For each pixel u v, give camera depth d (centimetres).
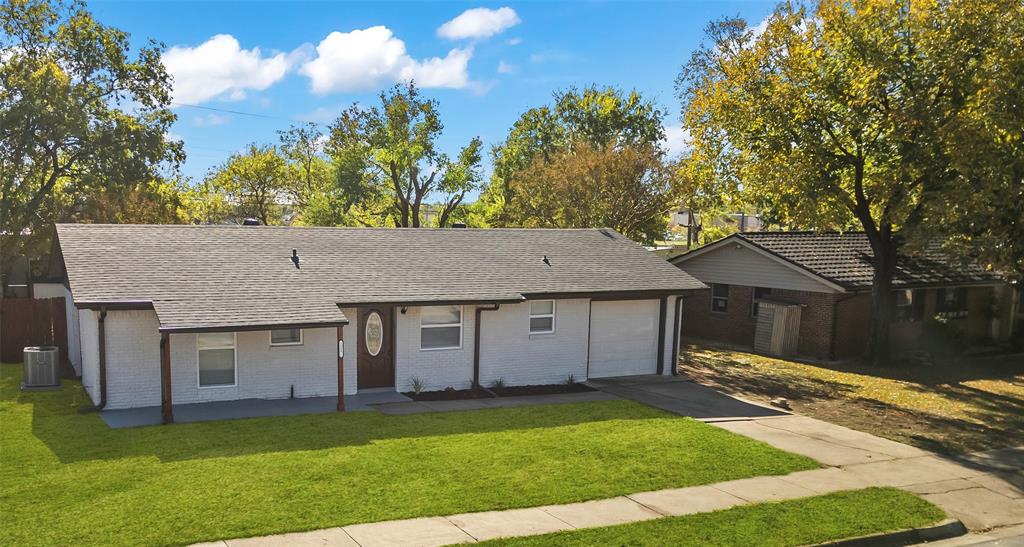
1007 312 2989
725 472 1159
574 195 3369
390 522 893
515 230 2272
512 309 1853
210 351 1526
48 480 1003
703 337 2930
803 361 2422
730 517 959
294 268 1683
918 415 1678
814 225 2252
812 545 886
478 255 1997
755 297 2711
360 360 1717
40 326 2045
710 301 2903
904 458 1308
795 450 1317
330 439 1257
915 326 2605
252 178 5141
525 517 932
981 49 1944
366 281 1689
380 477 1059
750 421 1538
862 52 2066
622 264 2141
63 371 1862
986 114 1878
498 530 883
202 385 1524
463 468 1120
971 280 2725
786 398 1820
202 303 1426
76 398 1552
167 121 3366
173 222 3369
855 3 2044
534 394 1775
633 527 909
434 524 895
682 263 3017
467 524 899
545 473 1112
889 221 2245
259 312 1434
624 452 1244
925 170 2084
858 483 1143
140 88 3291
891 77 2044
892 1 2005
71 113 2872
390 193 4966
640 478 1109
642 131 5531
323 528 865
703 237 5003
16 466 1065
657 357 2097
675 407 1647
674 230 6569
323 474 1060
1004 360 2595
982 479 1206
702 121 2608
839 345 2484
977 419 1659
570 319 1934
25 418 1367
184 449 1166
